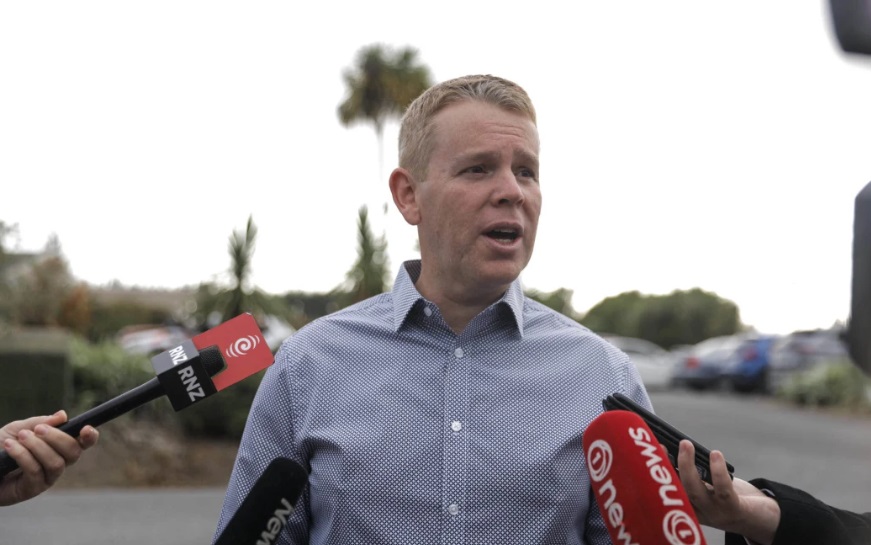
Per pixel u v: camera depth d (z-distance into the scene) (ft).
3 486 6.48
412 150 7.77
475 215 7.34
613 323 165.37
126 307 126.52
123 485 34.17
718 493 6.04
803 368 79.82
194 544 24.94
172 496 32.40
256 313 40.16
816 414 64.34
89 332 94.43
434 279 7.78
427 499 7.06
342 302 42.47
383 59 135.74
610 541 7.30
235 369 6.72
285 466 6.21
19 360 36.86
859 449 45.93
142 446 36.63
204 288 40.09
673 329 159.22
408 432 7.24
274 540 6.22
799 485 35.19
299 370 7.64
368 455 7.16
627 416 5.92
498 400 7.34
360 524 7.07
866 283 3.83
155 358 6.59
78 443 6.32
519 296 8.02
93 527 26.84
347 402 7.41
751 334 90.02
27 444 6.21
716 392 86.63
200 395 6.56
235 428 38.73
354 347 7.66
